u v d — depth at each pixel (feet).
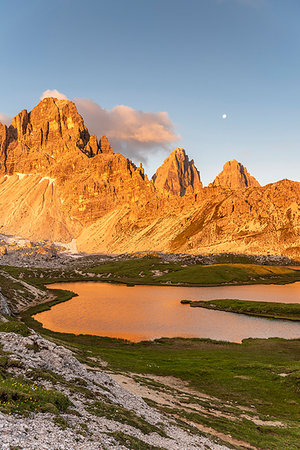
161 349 264.52
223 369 193.88
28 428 56.18
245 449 89.10
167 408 115.55
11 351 106.83
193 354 241.76
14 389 72.79
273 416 129.08
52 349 120.57
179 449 73.72
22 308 440.45
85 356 203.72
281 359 223.10
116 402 97.81
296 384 160.56
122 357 221.66
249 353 243.40
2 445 45.88
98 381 116.06
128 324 363.15
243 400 146.82
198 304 466.29
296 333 322.34
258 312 410.93
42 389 79.10
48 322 373.20
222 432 101.35
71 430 62.54
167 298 533.55
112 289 646.74
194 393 152.97
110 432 69.21
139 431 77.71
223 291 605.73
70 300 516.32
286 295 557.33
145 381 155.94
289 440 101.14
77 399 85.35
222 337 311.88
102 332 330.75
